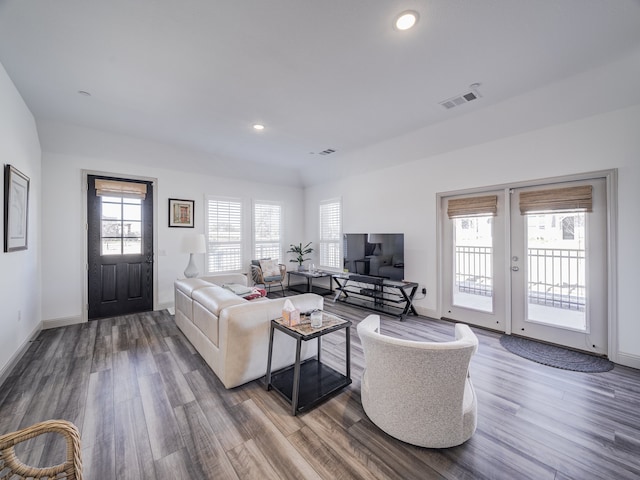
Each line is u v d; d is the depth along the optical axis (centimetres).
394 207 475
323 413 197
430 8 175
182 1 169
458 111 323
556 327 318
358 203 542
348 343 233
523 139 332
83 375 247
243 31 195
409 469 149
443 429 159
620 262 272
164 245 475
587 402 210
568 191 305
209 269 535
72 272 392
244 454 159
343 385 228
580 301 304
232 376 222
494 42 207
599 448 165
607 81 250
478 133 353
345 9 175
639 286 263
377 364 168
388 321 407
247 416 192
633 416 194
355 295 557
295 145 444
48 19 183
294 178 645
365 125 363
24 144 299
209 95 285
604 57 226
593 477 145
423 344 149
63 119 343
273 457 157
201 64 234
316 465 152
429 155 421
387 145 435
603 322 288
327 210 618
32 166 330
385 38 203
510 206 350
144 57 225
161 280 470
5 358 248
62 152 384
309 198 670
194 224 512
